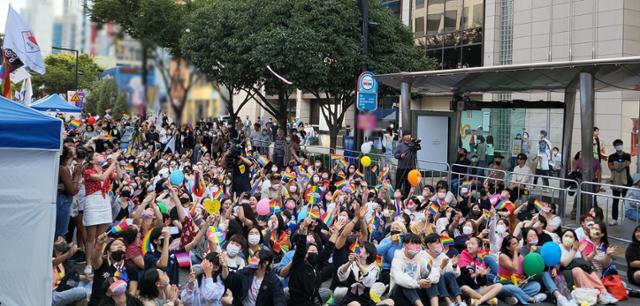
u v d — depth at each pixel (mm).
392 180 16469
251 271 6812
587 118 12094
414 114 16828
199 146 18797
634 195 11727
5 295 6645
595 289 8984
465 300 8570
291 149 17734
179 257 8469
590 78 12008
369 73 15492
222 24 19625
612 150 20609
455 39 28297
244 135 22312
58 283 7801
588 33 21797
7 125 6402
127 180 11820
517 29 24750
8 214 6633
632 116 20094
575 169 15352
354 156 18156
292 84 19188
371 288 7527
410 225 9555
